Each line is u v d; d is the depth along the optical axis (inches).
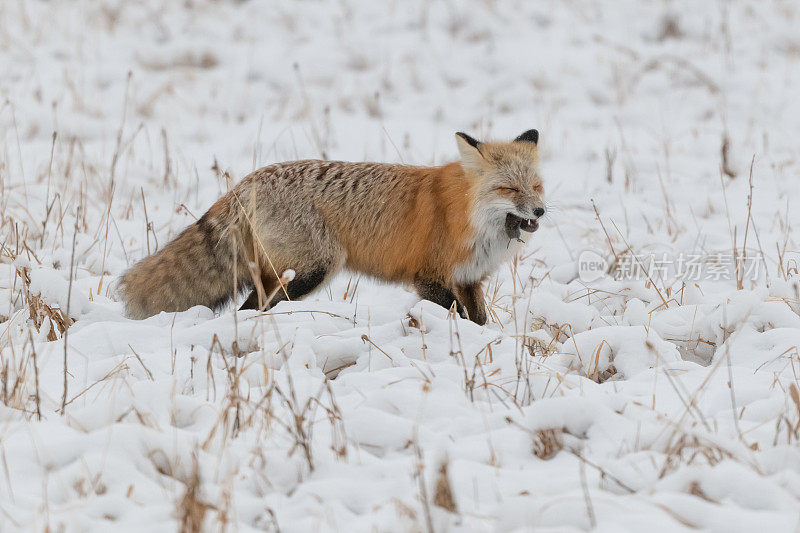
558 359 357.1
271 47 1002.7
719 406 293.0
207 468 243.3
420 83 920.9
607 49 995.9
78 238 518.3
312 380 317.7
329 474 245.9
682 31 1041.5
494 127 811.4
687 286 466.0
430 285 451.8
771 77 911.7
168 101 858.1
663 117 839.1
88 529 209.9
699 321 390.6
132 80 896.9
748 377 321.7
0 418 273.3
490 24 1045.8
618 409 283.3
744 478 226.5
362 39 1018.7
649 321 387.2
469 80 928.3
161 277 439.8
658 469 241.9
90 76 901.2
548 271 517.3
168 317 421.4
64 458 242.5
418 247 448.5
